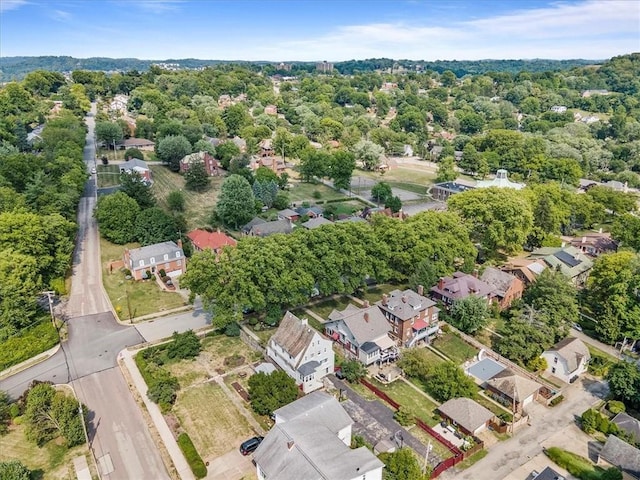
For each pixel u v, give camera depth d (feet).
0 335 234.17
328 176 557.33
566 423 204.13
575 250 361.71
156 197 453.99
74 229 345.51
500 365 239.09
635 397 210.38
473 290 279.28
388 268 291.58
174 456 171.94
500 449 186.70
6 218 274.57
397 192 545.85
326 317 273.13
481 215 353.31
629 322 259.60
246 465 168.45
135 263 302.45
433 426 195.83
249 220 404.16
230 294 245.86
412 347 247.91
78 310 270.46
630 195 477.77
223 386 211.41
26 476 151.64
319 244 269.85
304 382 209.97
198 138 608.19
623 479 172.76
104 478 162.61
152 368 216.74
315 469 143.64
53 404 176.45
